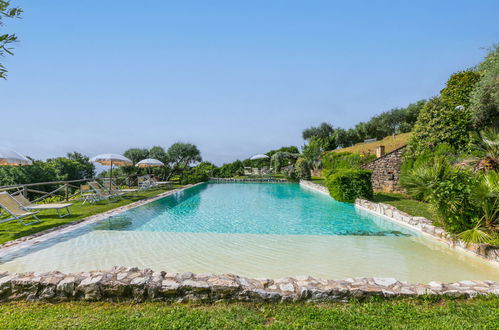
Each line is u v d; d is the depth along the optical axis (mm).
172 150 25094
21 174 13688
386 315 2615
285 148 37500
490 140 7871
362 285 3070
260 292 2910
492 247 4383
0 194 6277
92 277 3094
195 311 2693
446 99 16266
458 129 11055
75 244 5230
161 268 4137
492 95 10578
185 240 5656
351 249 5102
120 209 8820
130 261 4402
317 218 8289
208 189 18281
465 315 2615
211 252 4898
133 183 18703
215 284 2955
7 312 2719
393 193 12805
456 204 5000
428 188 5465
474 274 3955
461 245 4977
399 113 37125
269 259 4562
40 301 2963
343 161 19438
